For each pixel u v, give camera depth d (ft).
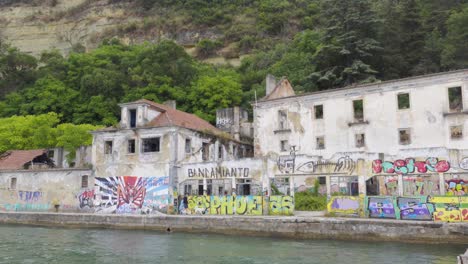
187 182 111.45
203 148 120.26
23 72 251.60
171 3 408.05
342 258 57.00
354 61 158.10
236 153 137.28
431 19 181.16
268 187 96.89
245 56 302.66
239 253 62.44
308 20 317.42
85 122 196.75
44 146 154.92
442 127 103.09
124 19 408.26
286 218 77.00
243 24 342.44
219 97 188.44
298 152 121.90
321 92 120.57
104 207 112.37
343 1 170.81
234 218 81.51
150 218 90.17
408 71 167.12
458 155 83.56
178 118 119.75
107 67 231.91
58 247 69.92
